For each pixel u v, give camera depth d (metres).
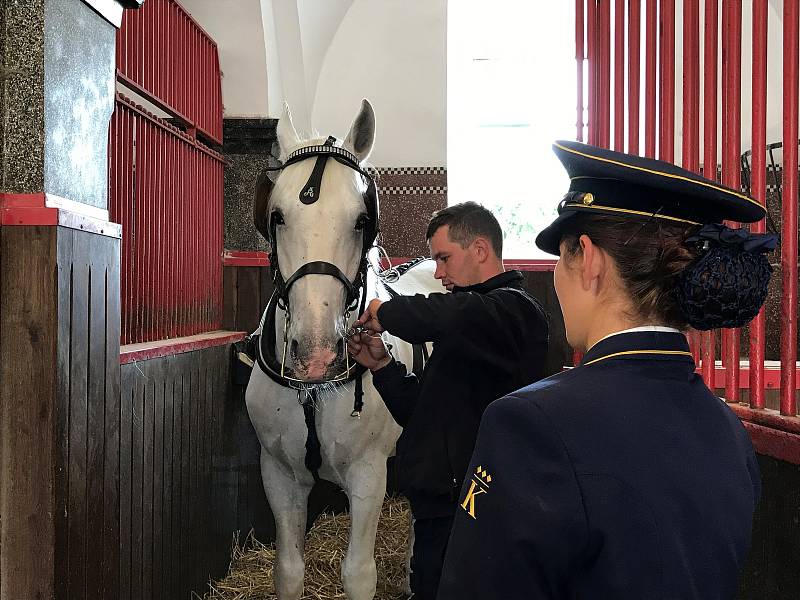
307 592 2.90
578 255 0.80
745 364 2.61
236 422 3.10
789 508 1.46
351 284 1.84
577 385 0.73
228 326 3.63
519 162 5.77
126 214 2.35
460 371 1.59
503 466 0.70
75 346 1.45
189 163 3.09
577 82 2.74
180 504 2.44
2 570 1.37
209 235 3.39
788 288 1.54
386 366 1.81
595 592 0.67
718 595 0.69
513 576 0.67
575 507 0.66
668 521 0.67
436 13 5.23
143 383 2.11
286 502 2.16
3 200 1.35
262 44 3.90
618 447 0.69
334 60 5.25
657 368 0.76
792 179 1.55
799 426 1.43
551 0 5.72
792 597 1.45
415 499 1.59
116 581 1.66
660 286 0.76
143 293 2.50
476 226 1.70
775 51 4.68
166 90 2.93
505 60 5.76
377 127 5.29
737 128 1.82
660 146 2.36
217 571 2.87
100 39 1.62
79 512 1.47
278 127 2.12
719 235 0.72
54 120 1.41
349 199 1.83
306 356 1.70
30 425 1.36
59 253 1.37
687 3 2.13
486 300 1.53
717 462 0.73
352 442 2.08
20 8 1.37
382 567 3.16
